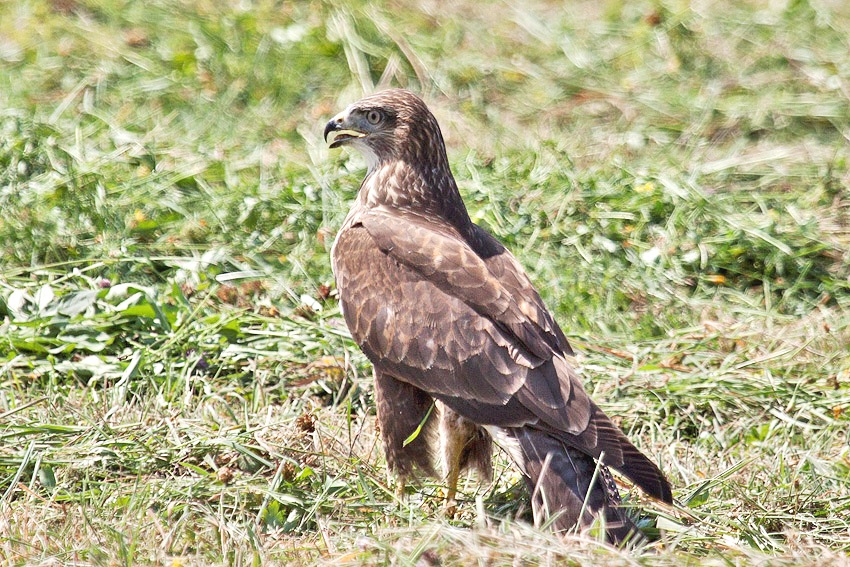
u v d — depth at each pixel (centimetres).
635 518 889
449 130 1691
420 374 903
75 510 851
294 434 964
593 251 1393
